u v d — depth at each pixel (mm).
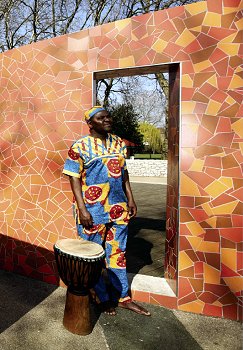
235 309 2766
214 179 2787
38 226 3523
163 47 2902
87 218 2648
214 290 2812
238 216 2742
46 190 3461
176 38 2859
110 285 3117
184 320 2736
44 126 3461
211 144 2791
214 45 2760
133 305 2854
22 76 3602
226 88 2744
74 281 2428
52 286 3385
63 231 3375
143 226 6395
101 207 2725
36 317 2709
